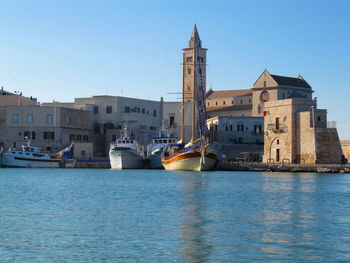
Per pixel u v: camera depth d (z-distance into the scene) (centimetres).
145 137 15862
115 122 15588
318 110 10331
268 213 4172
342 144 11562
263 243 3022
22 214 4125
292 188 6384
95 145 15312
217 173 9669
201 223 3669
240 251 2836
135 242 3045
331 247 2931
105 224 3625
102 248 2903
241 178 8200
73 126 14425
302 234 3281
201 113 11625
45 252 2819
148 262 2622
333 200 5106
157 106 16875
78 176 9206
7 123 13850
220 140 14750
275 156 11088
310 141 10256
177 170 10388
